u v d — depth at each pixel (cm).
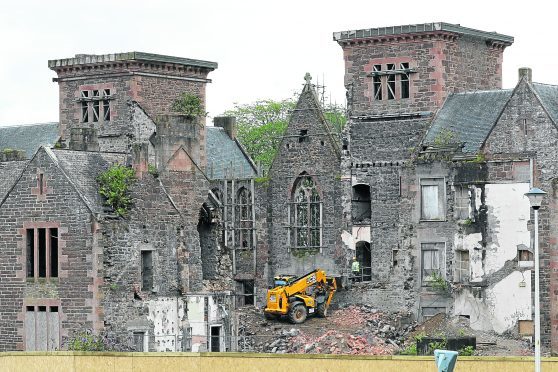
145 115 12900
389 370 6525
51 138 13488
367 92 12281
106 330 10094
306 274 12256
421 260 11700
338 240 12338
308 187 12631
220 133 14088
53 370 7206
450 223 11519
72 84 13288
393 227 12006
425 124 11950
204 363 6825
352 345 11125
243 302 12988
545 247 11044
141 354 6969
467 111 11831
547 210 11044
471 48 12400
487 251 11312
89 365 7119
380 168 12119
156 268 10450
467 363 6581
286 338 11362
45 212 10269
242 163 14012
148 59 12900
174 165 10812
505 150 11256
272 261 12800
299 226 12644
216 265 11438
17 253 10375
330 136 12488
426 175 11644
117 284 10175
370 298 11975
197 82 13325
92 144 11100
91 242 10081
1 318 10444
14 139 13700
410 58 12125
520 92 11194
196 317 10644
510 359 6544
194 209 10938
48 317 10250
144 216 10412
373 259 12088
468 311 11388
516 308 11150
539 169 11094
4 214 10431
